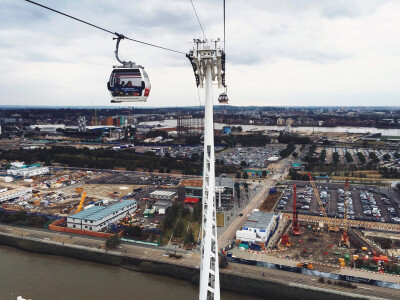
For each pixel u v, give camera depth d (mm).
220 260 110750
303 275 104688
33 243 127375
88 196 194500
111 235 134625
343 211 168000
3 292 95562
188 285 103062
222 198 184875
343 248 125000
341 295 93000
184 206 165500
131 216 159625
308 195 198875
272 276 103938
